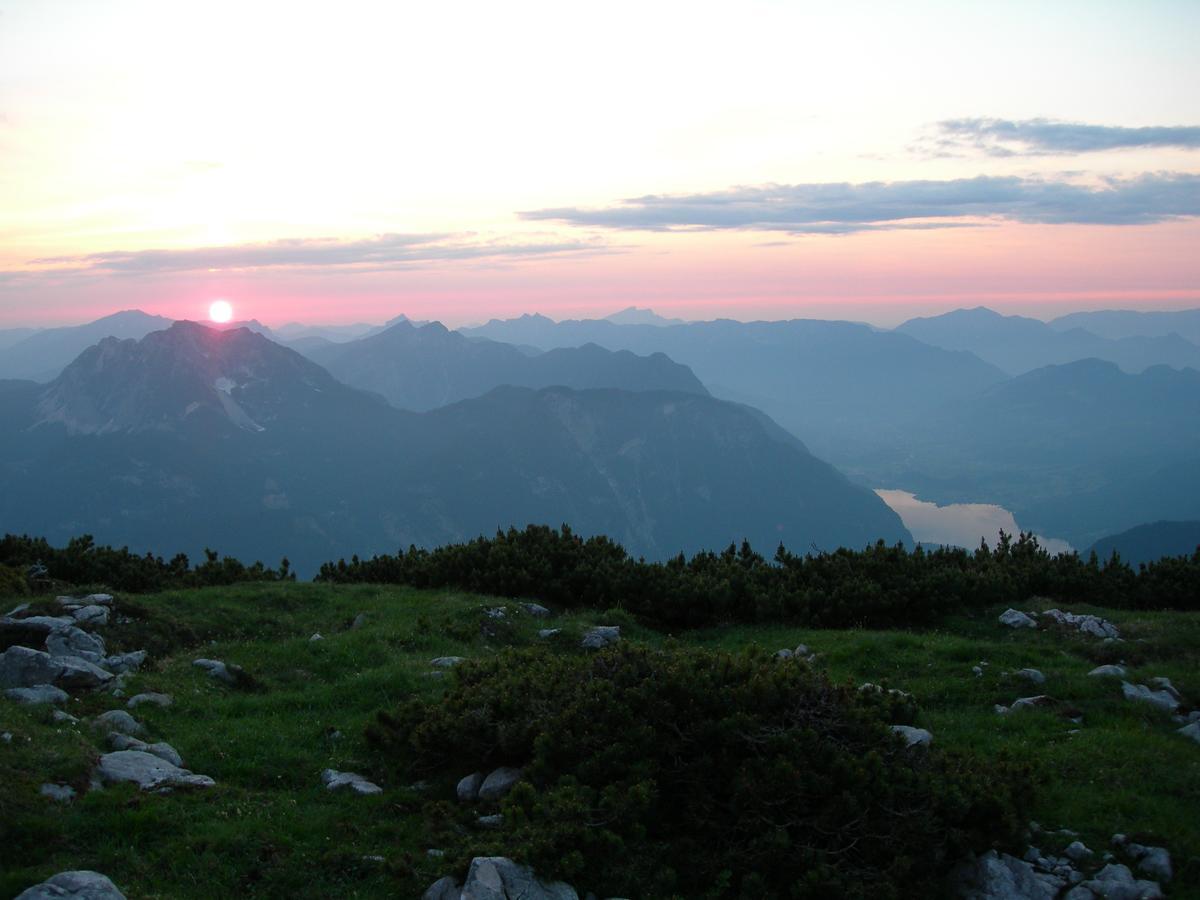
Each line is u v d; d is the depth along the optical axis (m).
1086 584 24.19
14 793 9.98
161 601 20.95
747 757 11.11
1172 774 12.36
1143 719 14.54
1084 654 18.47
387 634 19.39
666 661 13.06
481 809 11.38
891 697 13.62
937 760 11.45
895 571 23.83
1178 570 24.00
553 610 23.59
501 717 12.58
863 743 11.40
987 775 11.10
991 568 23.94
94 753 11.50
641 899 9.55
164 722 13.91
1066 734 13.94
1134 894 9.65
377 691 15.85
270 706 15.20
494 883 8.87
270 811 10.95
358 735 13.89
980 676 16.81
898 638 19.47
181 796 10.93
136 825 10.02
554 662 14.57
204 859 9.59
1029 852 10.48
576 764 11.43
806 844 10.09
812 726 11.45
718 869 10.07
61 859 9.24
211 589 23.12
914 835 10.18
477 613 21.27
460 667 14.78
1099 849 10.55
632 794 10.27
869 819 10.31
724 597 23.02
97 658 16.03
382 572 27.70
